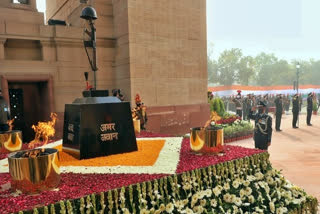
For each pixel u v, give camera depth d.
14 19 8.99
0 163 2.96
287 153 8.81
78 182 2.22
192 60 11.27
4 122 8.02
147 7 9.89
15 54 8.82
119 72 10.15
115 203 2.04
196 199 2.44
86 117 3.18
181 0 10.84
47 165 2.01
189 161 2.83
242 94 30.84
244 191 2.81
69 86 9.52
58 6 13.16
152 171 2.50
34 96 9.95
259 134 7.02
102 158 3.14
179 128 10.89
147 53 9.95
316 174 6.42
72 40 9.45
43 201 1.82
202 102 11.70
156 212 2.16
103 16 10.08
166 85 10.51
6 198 1.89
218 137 3.08
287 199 3.22
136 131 4.98
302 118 21.27
